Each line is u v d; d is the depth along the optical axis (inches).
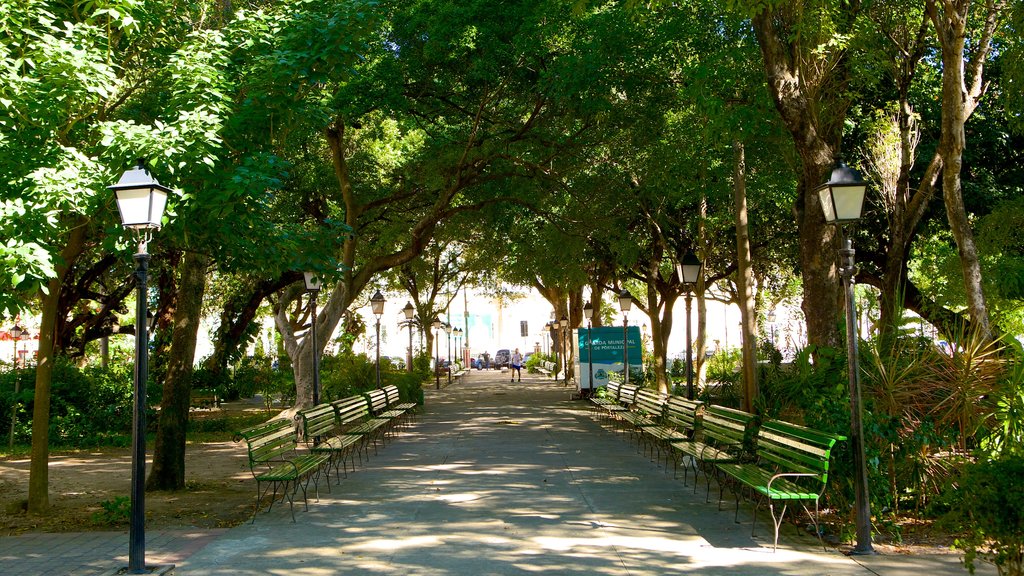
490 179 753.6
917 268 884.0
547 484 446.0
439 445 641.6
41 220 316.2
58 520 378.6
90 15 382.6
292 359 847.1
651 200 864.9
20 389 782.5
